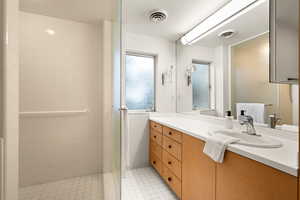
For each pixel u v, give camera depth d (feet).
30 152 5.99
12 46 1.60
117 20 5.11
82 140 6.79
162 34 7.90
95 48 6.97
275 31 3.67
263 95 4.33
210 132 4.24
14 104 1.62
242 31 4.90
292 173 2.19
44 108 6.17
